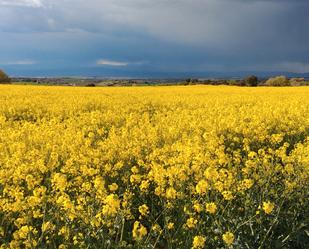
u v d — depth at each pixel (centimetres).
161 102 2408
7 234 543
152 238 554
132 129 1259
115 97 2689
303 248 539
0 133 1196
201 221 521
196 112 1734
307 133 1287
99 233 500
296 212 590
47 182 725
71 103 2178
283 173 691
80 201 570
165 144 991
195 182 661
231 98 2670
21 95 2730
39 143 1044
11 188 623
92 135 1118
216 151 830
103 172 777
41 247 479
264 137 1092
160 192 575
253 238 541
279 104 2053
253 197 633
